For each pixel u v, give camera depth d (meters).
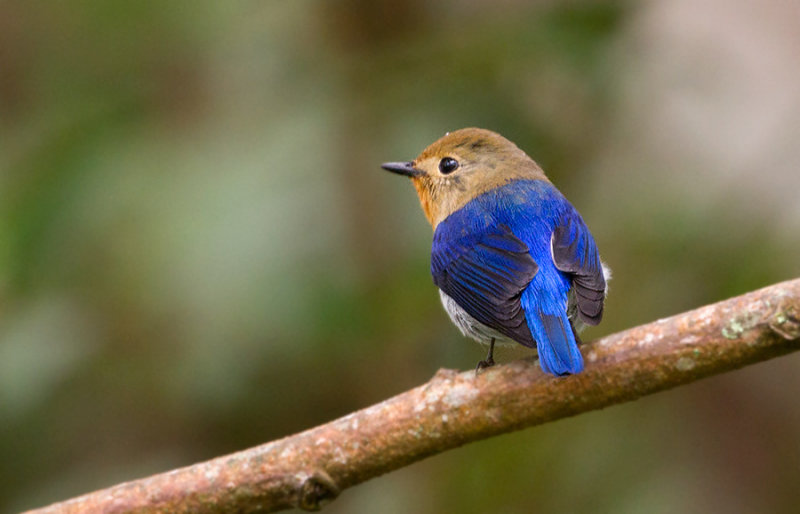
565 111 11.94
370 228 11.53
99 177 11.59
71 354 11.30
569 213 8.91
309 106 11.88
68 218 11.49
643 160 12.39
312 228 11.19
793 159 12.45
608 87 11.95
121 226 11.31
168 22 12.45
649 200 12.12
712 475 11.61
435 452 7.71
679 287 11.72
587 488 11.25
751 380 12.07
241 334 11.03
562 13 12.03
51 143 12.03
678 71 12.92
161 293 11.02
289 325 11.02
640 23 12.58
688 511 11.14
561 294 8.07
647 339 7.33
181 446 11.61
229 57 12.43
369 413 7.72
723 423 11.92
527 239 8.59
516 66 11.86
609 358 7.38
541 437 11.51
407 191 11.62
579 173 12.11
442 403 7.61
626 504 11.09
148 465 11.52
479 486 11.40
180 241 11.08
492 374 7.61
